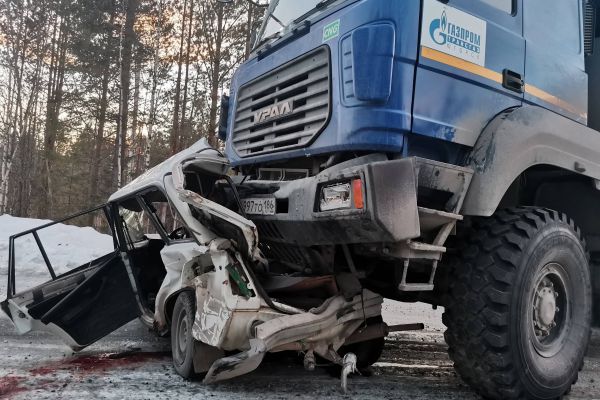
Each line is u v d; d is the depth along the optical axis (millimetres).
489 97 3348
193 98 20766
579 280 3477
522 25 3691
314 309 3213
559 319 3438
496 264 2996
